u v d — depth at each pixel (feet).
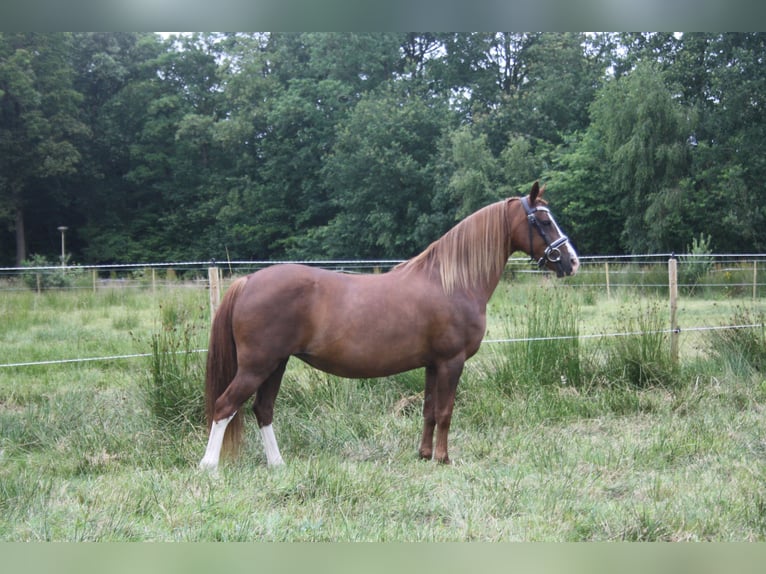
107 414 19.57
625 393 21.67
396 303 15.67
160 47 140.67
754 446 17.52
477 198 90.99
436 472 15.76
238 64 128.16
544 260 17.07
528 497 13.97
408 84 113.91
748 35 76.43
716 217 76.59
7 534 12.03
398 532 12.23
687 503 13.48
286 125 120.88
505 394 21.94
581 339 27.66
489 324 33.42
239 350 15.31
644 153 77.56
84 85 133.90
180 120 131.95
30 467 15.94
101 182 131.13
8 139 114.73
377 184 101.04
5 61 114.32
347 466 15.62
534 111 102.78
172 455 16.79
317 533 12.17
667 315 37.70
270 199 122.21
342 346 15.43
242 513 12.93
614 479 15.35
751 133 75.46
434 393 16.88
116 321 37.83
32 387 23.41
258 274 15.62
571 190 89.25
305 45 132.77
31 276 60.49
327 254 109.19
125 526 12.21
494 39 116.88
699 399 21.62
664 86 77.51
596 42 112.27
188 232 129.18
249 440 17.69
